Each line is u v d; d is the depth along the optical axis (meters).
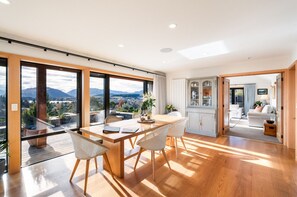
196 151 3.24
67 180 2.14
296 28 2.12
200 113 4.62
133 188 1.97
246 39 2.51
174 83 5.43
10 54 2.29
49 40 2.55
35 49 2.56
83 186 2.01
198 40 2.55
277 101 4.28
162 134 2.28
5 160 2.33
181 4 1.58
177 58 3.70
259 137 4.32
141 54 3.36
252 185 2.03
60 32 2.25
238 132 4.91
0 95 2.32
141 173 2.34
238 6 1.61
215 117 4.38
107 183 2.08
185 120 3.08
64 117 3.12
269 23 1.97
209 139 4.12
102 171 2.39
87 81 3.32
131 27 2.10
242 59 3.81
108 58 3.68
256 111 6.55
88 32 2.25
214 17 1.84
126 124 2.72
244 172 2.37
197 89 4.91
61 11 1.71
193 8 1.65
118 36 2.40
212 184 2.06
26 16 1.81
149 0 1.52
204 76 4.81
